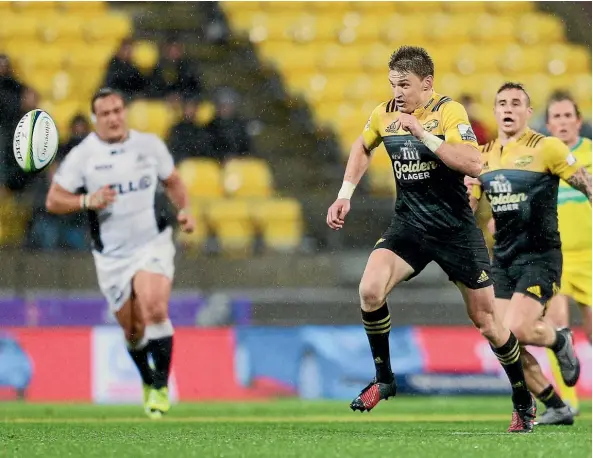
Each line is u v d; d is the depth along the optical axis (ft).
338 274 131.64
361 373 120.78
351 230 136.46
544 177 81.10
